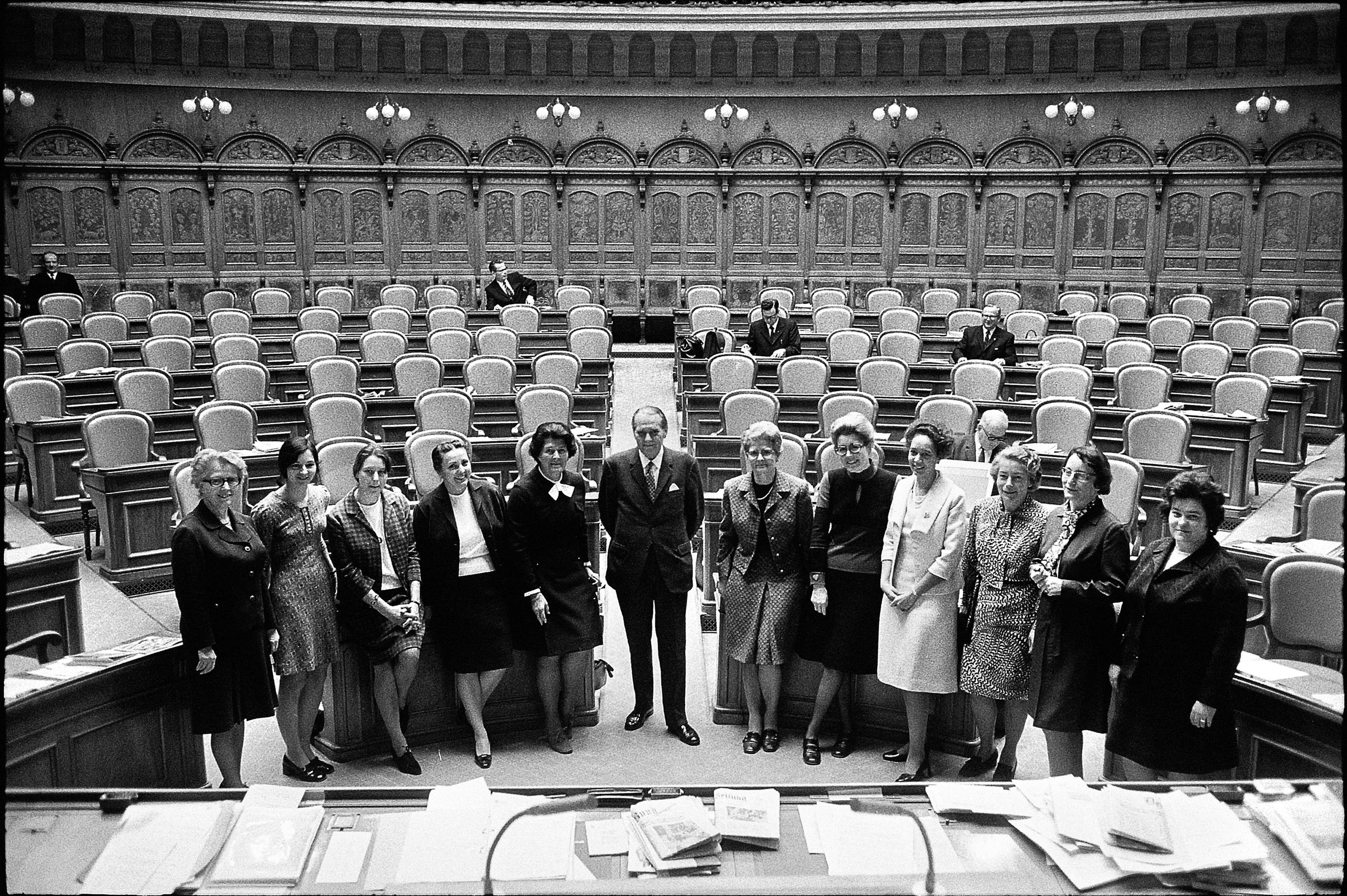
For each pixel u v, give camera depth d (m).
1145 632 4.23
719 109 17.84
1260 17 16.20
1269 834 3.17
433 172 18.14
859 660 5.27
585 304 16.77
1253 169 16.92
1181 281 17.59
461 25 17.14
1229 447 9.39
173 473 6.96
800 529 5.40
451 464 5.26
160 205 17.19
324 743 5.45
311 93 17.66
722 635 5.75
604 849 3.14
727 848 3.16
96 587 7.87
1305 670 4.47
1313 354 11.97
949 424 9.15
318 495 5.32
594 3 17.33
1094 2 16.58
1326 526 6.29
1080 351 12.30
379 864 3.03
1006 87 17.69
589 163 18.42
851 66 18.02
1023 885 2.95
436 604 5.35
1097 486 4.55
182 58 16.91
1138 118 17.44
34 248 16.45
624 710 6.07
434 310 14.43
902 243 18.50
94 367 11.46
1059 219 17.98
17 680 4.18
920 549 5.05
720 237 18.69
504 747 5.58
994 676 4.80
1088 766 5.23
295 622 4.96
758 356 13.16
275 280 17.88
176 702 4.66
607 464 5.62
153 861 2.98
